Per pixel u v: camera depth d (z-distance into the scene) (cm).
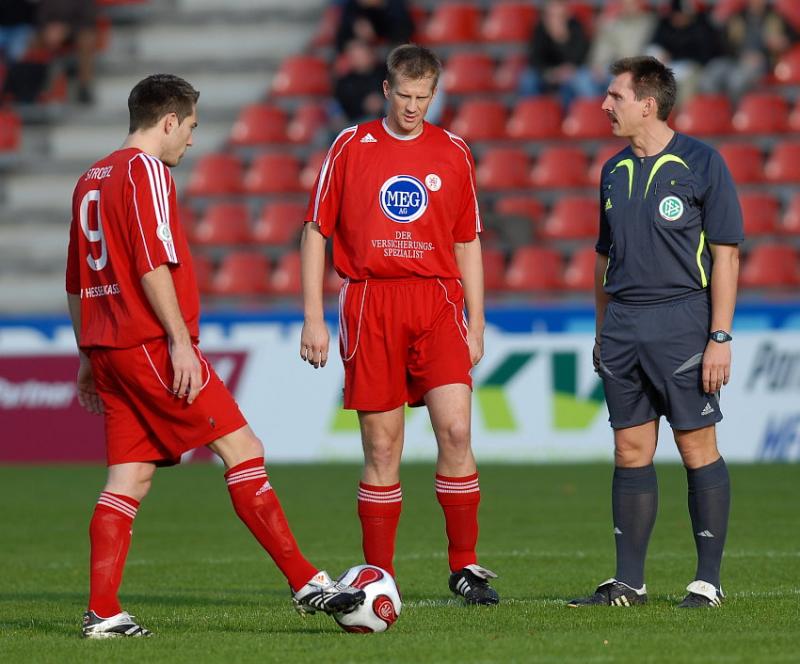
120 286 1967
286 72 7550
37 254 7144
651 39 6838
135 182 1948
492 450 5050
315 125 7225
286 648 1802
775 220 6359
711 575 2230
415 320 2255
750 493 4112
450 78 7294
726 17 7362
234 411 2003
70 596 2569
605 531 3444
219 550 3259
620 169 2234
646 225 2189
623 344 2223
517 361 5047
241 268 6431
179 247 1973
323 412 5197
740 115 6819
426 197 2253
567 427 5006
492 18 7656
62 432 5381
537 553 3059
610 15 7288
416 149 2270
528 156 6800
